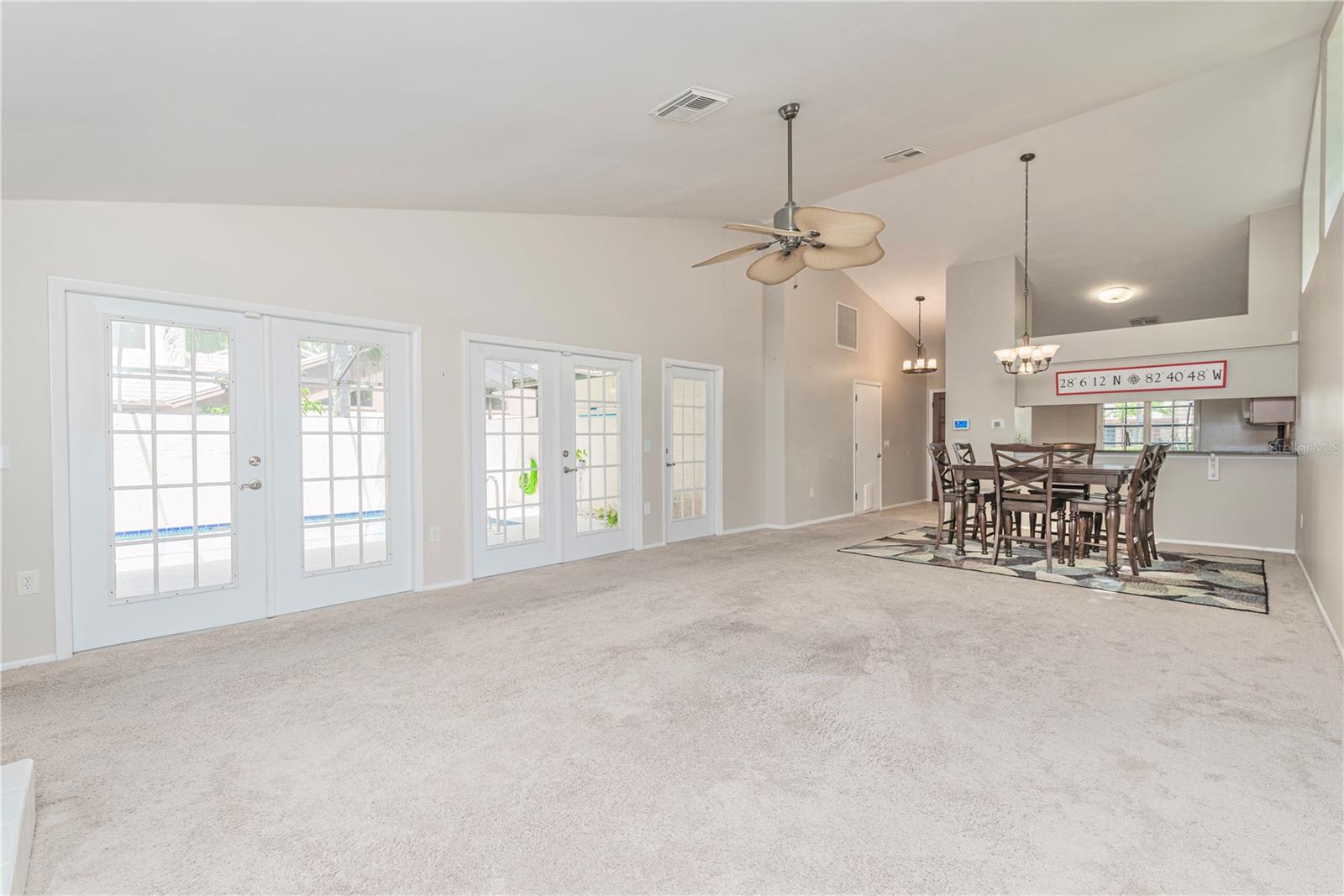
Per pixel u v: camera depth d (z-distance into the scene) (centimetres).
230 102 223
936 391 1085
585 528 548
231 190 320
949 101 360
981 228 661
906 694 255
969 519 739
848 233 340
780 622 353
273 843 166
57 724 234
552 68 244
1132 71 367
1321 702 245
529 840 167
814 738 220
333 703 251
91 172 267
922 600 399
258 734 226
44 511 296
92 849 164
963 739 219
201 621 343
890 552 569
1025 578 460
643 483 595
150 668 287
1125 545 590
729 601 399
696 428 659
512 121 291
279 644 320
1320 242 384
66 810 181
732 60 267
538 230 502
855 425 868
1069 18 282
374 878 153
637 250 588
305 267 377
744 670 282
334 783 194
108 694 260
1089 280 765
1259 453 579
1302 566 487
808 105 332
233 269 350
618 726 230
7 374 287
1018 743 215
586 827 172
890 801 183
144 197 310
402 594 421
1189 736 219
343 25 187
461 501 452
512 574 482
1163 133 485
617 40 232
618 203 500
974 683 266
